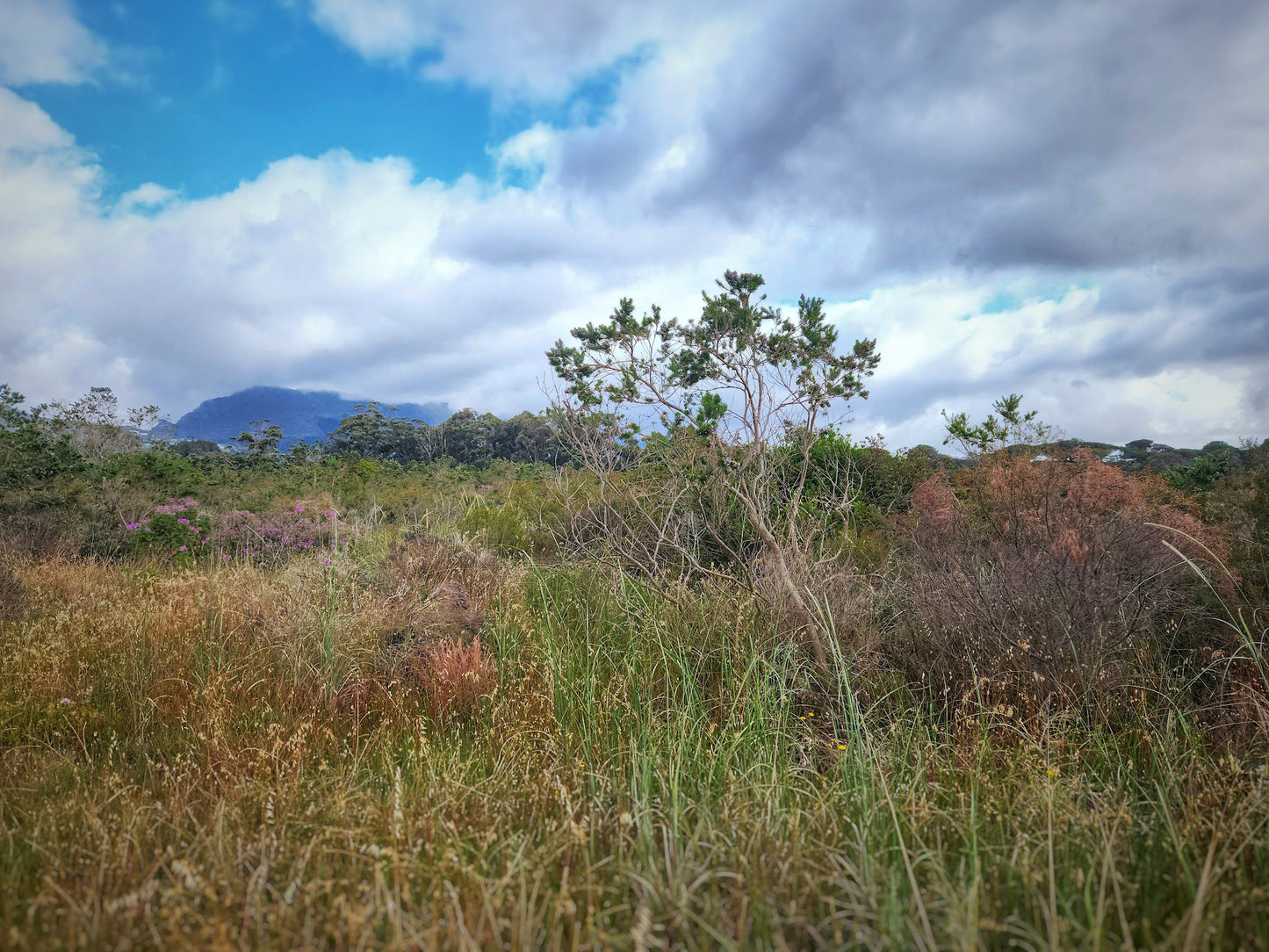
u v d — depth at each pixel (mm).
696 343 5078
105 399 23984
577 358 5371
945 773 3027
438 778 2965
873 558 6680
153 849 2408
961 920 1822
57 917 1994
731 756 3191
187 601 5508
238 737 3537
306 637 4820
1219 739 3271
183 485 13188
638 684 4066
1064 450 7215
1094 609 4008
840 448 8430
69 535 9523
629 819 2363
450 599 5801
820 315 4875
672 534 6008
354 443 42781
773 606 4582
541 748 3402
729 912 1979
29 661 4406
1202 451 10094
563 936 1922
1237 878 2014
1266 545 4730
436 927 1753
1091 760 3176
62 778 3162
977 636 4137
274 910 1938
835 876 2084
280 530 9641
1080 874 1988
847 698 3676
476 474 22031
